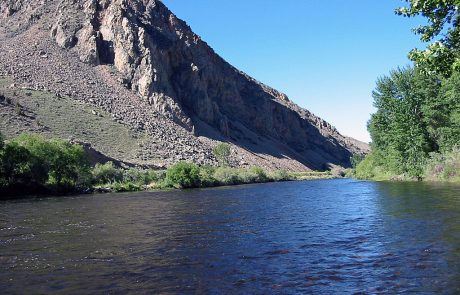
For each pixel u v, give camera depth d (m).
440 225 18.05
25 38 133.62
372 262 12.32
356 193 41.81
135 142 103.38
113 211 29.14
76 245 16.06
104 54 139.00
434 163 55.50
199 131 142.88
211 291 9.96
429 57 8.69
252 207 31.09
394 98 59.69
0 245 16.17
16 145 50.38
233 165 126.31
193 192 55.16
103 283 10.84
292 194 46.09
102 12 149.12
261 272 11.62
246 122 191.50
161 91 136.12
